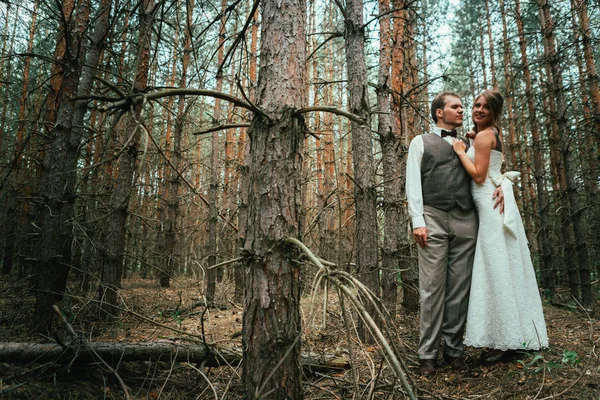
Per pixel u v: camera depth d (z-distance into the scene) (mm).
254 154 1708
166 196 9656
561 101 5699
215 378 2395
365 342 3283
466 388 2297
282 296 1615
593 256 8836
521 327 2580
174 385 2258
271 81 1738
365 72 3670
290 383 1591
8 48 7723
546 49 6590
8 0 3266
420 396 2152
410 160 2861
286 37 1768
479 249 2725
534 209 9562
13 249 8078
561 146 5691
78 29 3467
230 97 1508
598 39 5309
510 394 2096
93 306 3777
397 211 4602
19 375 1844
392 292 4121
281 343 1582
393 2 5156
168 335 3502
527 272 2738
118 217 4094
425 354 2588
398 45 5125
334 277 1326
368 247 3490
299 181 1734
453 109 2906
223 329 3990
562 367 2314
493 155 2807
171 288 7633
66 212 3434
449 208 2754
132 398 2018
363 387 2252
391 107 5309
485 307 2627
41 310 3051
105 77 4801
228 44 9102
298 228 1708
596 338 3133
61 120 3266
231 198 8812
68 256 3934
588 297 5281
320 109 1633
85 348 2096
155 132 10047
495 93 2908
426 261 2711
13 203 6176
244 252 1655
